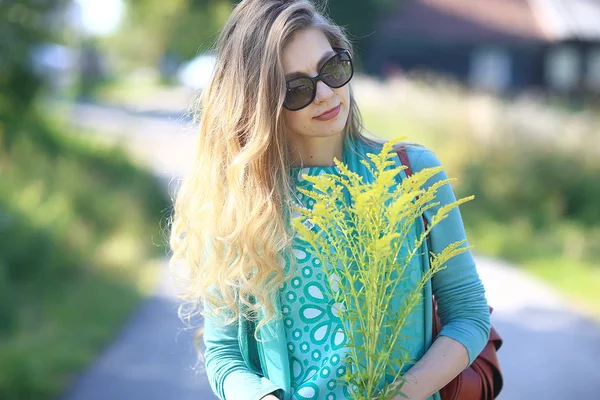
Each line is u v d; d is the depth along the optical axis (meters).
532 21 26.75
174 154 15.55
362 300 1.86
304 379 1.93
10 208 7.84
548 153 11.30
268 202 1.96
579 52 26.98
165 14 27.73
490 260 9.43
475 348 1.92
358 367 1.82
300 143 2.06
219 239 2.01
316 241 1.82
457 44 26.61
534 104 14.16
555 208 10.84
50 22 10.80
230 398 1.99
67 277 7.63
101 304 7.08
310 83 1.92
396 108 13.33
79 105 25.77
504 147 11.31
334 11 25.34
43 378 5.23
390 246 1.75
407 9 26.50
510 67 26.97
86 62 39.00
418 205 1.79
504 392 5.30
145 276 8.26
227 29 2.06
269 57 1.93
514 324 6.97
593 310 7.45
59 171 10.72
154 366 5.67
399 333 1.89
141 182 12.26
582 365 5.89
